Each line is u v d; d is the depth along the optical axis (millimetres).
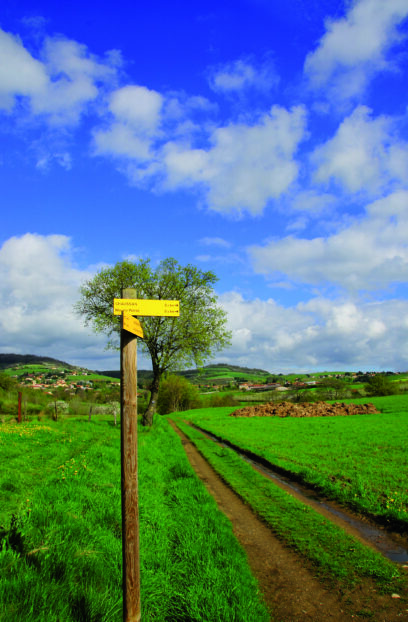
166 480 13758
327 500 11672
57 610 4371
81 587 4945
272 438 26984
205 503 10531
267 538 8383
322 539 8219
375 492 11516
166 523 8602
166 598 5492
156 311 4648
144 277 34406
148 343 34062
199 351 35344
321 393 84188
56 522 6680
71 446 18797
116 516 7938
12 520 6344
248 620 4922
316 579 6414
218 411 70562
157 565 6449
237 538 8406
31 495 8680
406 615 5227
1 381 66750
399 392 82688
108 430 28641
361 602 5613
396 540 8133
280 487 13398
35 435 21812
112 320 33906
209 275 35688
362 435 26266
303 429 32938
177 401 96375
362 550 7539
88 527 6887
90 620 4371
